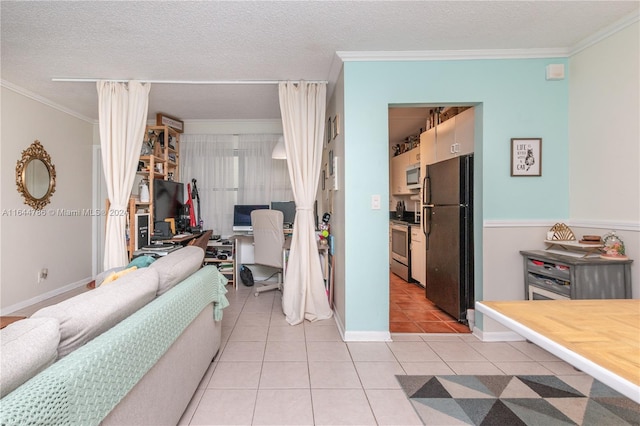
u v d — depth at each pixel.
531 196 2.59
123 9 1.94
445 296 3.18
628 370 0.69
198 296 1.75
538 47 2.51
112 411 0.98
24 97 3.34
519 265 2.58
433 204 3.45
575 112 2.51
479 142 2.63
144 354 1.12
